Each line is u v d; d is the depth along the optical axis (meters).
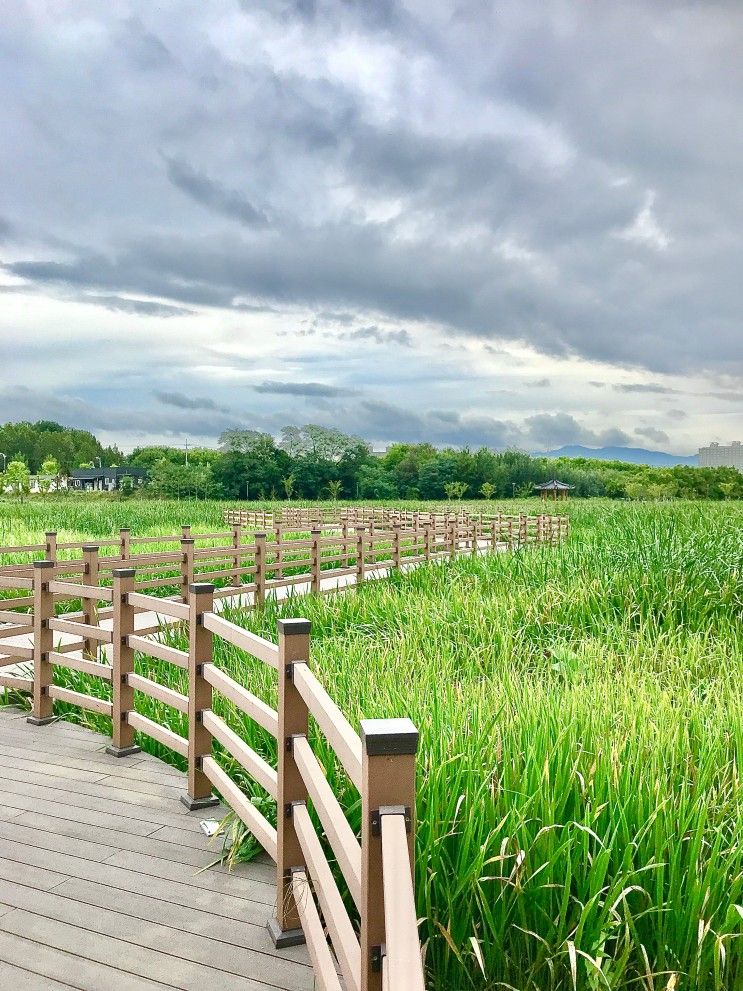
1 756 5.48
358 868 2.13
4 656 8.42
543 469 110.06
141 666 7.62
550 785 3.30
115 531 22.58
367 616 9.36
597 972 2.46
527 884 2.84
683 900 2.78
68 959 3.03
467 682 5.87
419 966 1.51
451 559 15.46
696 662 6.52
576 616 8.44
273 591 12.09
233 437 100.00
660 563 9.13
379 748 1.93
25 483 68.62
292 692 3.21
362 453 106.94
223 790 4.14
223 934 3.21
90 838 4.12
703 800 3.23
